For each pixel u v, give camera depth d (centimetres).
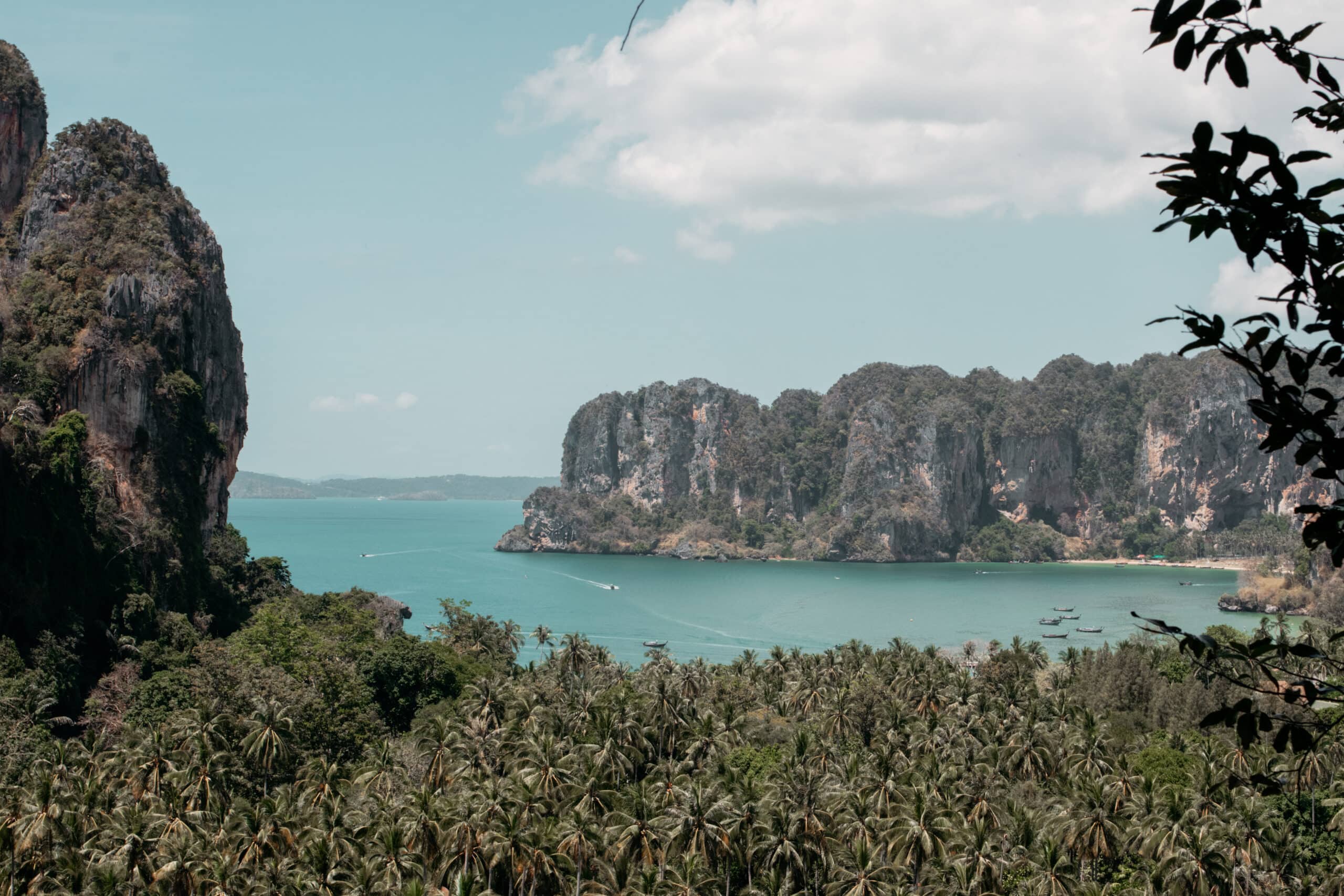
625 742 10600
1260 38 890
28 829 7350
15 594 12325
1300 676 946
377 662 13538
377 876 7150
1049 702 12238
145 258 17662
